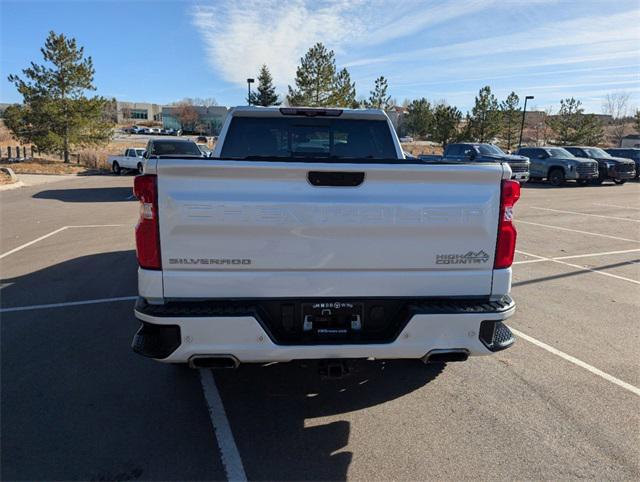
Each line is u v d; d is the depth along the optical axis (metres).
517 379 3.86
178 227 2.69
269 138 4.70
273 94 59.34
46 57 30.66
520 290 6.31
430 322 2.85
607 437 3.07
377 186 2.79
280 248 2.78
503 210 2.90
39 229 10.53
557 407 3.43
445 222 2.84
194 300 2.79
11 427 3.13
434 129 41.75
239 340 2.74
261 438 3.05
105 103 33.41
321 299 2.87
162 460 2.82
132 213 13.09
